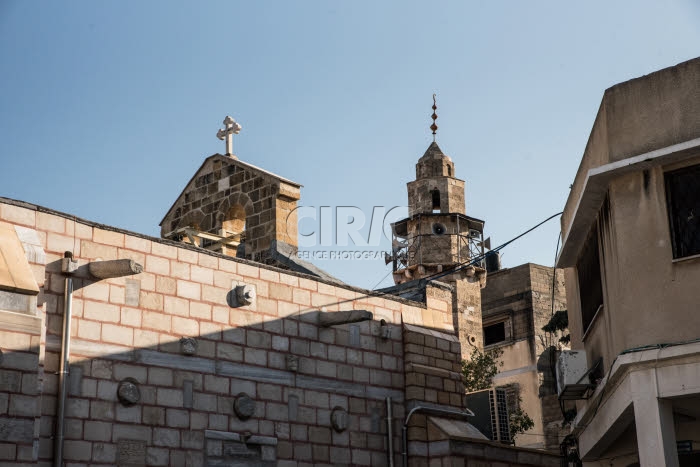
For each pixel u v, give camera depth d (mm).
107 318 16828
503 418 25797
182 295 18031
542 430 42438
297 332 19812
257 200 26516
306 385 19688
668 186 16844
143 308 17375
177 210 28703
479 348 44625
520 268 45906
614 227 17312
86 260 16766
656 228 16766
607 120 17406
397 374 21672
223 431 18016
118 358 16812
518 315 45250
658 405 15977
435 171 49125
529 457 22875
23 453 14633
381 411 21047
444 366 22656
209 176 28094
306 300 20203
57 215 16547
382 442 20859
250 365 18781
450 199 47875
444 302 23562
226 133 28188
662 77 17031
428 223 47250
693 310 16094
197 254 18484
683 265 16344
